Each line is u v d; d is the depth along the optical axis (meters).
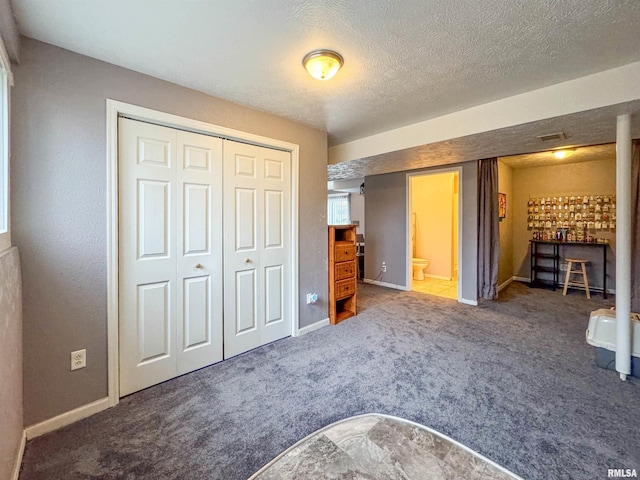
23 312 1.56
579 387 2.02
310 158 3.09
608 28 1.54
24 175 1.56
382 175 5.26
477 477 1.04
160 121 2.05
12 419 1.31
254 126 2.58
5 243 1.37
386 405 1.83
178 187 2.18
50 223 1.64
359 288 5.16
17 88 1.53
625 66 1.92
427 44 1.68
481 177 4.06
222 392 1.99
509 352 2.56
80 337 1.75
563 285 5.05
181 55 1.77
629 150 2.15
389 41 1.65
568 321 3.37
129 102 1.91
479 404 1.83
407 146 3.12
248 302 2.64
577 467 1.35
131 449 1.49
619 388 2.00
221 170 2.42
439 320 3.44
